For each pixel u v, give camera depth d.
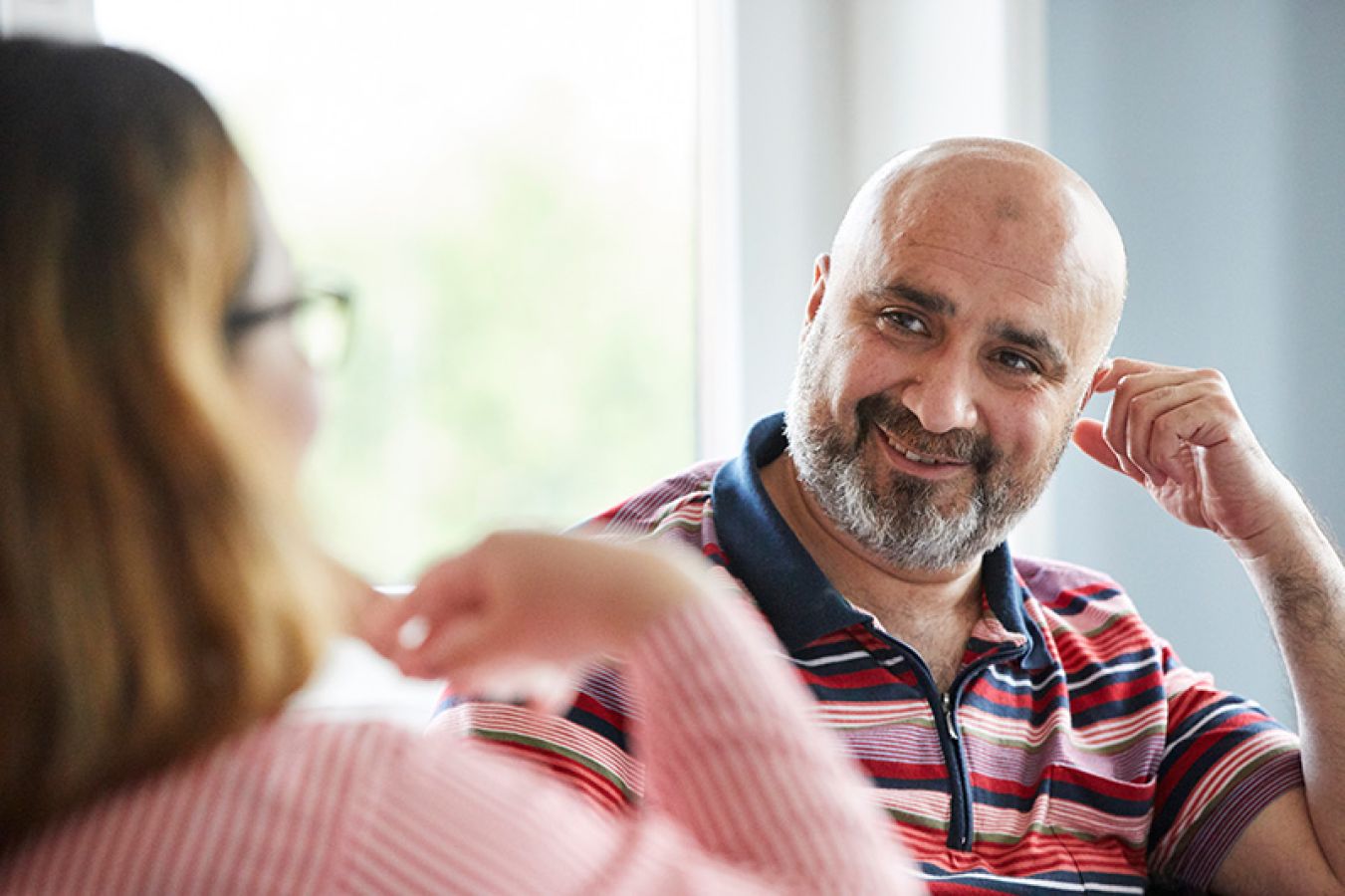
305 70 2.09
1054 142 2.26
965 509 1.38
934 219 1.36
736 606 0.67
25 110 0.55
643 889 0.59
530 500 2.25
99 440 0.52
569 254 2.24
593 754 1.23
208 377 0.55
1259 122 2.33
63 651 0.51
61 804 0.54
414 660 0.64
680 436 2.30
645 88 2.25
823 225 2.27
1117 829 1.45
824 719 1.34
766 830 0.62
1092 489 2.28
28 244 0.53
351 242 2.13
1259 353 2.34
